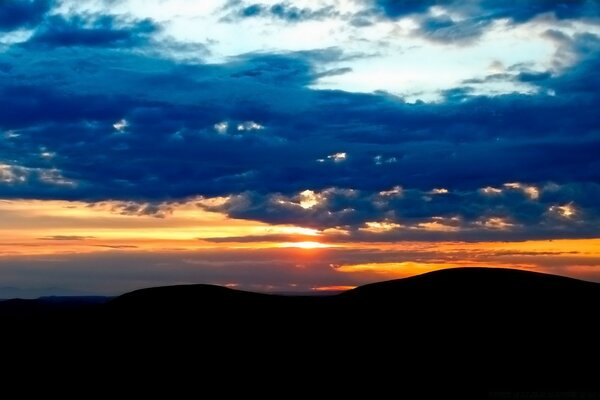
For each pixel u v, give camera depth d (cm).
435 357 6194
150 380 5531
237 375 5694
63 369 5878
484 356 6191
